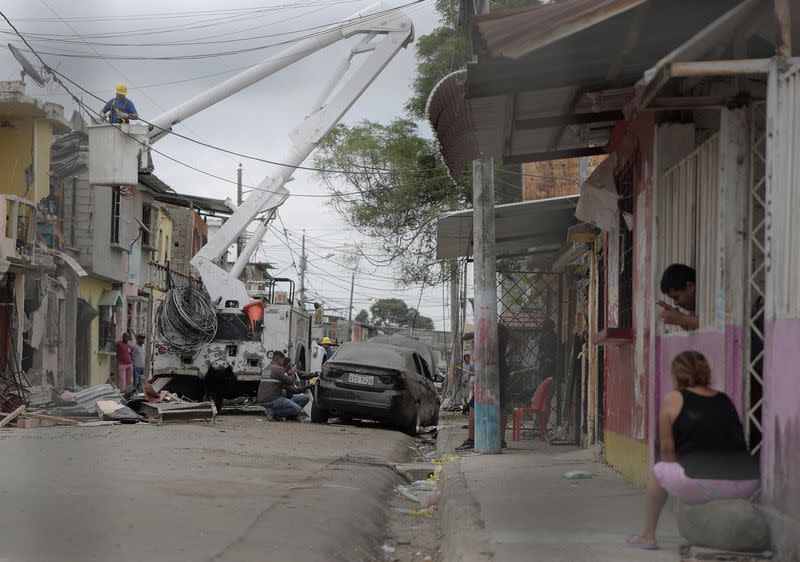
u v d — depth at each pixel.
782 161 6.21
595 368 14.93
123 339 32.59
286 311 26.17
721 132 7.17
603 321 14.25
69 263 27.75
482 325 15.25
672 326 8.81
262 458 12.88
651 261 9.30
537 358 22.09
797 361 5.76
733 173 7.10
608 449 12.54
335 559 6.67
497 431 15.10
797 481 5.71
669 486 6.37
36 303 26.88
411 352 23.31
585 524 7.62
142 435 15.73
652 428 9.19
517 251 22.06
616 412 11.86
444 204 33.34
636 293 10.39
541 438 18.23
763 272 7.22
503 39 7.36
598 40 7.83
